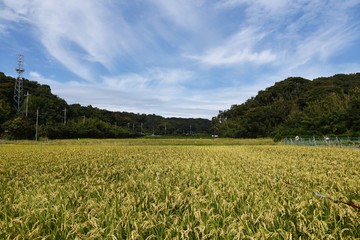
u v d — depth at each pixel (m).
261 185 9.73
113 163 18.62
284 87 144.25
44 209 6.54
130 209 6.59
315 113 89.00
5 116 100.12
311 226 5.54
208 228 5.55
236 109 156.00
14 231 5.61
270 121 119.62
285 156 22.95
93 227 5.64
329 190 8.45
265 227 5.56
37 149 34.56
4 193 8.91
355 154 25.42
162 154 26.59
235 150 33.03
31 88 131.12
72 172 14.03
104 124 129.50
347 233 5.61
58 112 124.12
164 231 5.48
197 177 11.19
